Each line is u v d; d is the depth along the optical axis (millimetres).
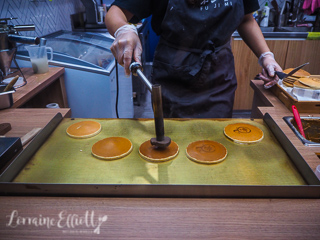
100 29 2994
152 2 1246
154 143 858
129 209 646
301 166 772
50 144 915
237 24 1257
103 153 859
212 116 1351
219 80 1337
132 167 807
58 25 2693
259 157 856
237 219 616
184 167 809
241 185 665
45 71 1809
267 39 2865
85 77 1979
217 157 840
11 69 1823
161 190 676
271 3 3354
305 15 3303
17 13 1995
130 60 958
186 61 1281
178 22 1203
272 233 581
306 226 598
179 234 580
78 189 679
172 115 1378
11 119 1116
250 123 1069
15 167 756
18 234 581
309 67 2949
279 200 670
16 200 671
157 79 1365
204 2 1173
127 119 1106
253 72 3008
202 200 671
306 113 1215
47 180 743
